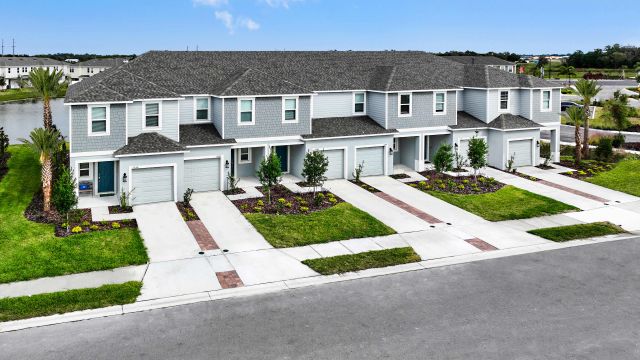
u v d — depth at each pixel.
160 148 26.06
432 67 40.03
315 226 23.00
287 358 12.43
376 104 33.91
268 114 30.09
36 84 31.00
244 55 36.50
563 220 24.64
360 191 29.12
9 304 15.16
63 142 34.41
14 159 35.06
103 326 14.06
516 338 13.47
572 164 36.47
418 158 34.09
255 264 18.75
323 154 29.91
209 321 14.41
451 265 18.89
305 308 15.27
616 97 67.38
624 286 16.95
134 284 16.72
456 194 28.72
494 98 36.31
